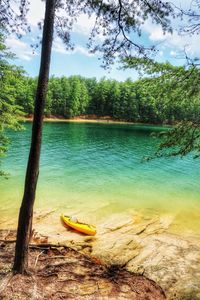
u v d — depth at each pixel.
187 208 17.23
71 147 38.78
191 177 24.89
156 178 24.20
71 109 93.56
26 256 7.30
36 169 6.95
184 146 8.16
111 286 7.75
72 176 23.50
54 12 6.58
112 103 102.00
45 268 7.92
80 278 7.79
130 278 8.48
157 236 12.72
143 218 15.33
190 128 8.05
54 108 93.12
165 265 9.85
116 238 12.10
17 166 25.31
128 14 7.11
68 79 109.88
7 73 13.71
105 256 10.32
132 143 46.31
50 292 6.84
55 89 93.06
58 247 9.62
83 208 16.38
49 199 17.62
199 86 7.60
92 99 104.12
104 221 14.63
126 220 14.88
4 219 14.03
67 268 8.17
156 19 7.12
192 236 13.08
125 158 32.59
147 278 8.75
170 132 8.18
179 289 8.50
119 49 7.46
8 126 14.33
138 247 11.28
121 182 22.48
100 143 44.56
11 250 9.04
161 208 17.08
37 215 14.88
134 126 83.44
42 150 34.88
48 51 6.62
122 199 18.42
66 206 16.55
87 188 20.45
